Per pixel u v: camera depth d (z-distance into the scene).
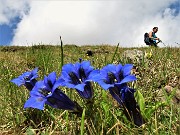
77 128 0.23
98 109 0.23
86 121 0.22
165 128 0.23
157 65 0.44
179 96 0.29
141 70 0.41
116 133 0.22
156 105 0.24
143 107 0.23
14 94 0.34
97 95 0.29
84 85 0.19
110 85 0.19
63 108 0.21
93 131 0.22
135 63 0.44
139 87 0.33
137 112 0.21
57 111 0.28
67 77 0.20
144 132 0.21
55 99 0.21
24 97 0.32
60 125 0.25
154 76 0.38
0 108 0.31
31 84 0.24
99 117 0.23
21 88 0.35
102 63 0.45
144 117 0.22
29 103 0.20
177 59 0.49
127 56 0.50
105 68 0.20
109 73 0.20
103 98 0.26
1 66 0.57
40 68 0.49
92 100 0.21
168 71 0.40
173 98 0.29
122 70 0.20
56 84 0.20
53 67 0.46
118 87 0.20
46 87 0.21
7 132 0.27
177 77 0.38
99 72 0.20
